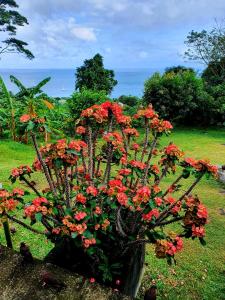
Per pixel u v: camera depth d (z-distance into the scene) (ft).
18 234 19.36
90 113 12.57
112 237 12.13
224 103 62.80
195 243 19.44
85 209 11.39
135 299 10.28
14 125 45.88
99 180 14.29
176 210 11.96
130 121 14.23
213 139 51.24
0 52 107.14
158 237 11.37
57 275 10.94
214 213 23.56
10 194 11.68
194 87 61.52
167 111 61.05
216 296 15.12
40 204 11.21
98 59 87.51
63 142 11.39
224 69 88.28
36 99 46.73
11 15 99.30
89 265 12.76
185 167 11.76
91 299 10.19
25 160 37.42
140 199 10.79
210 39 89.10
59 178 14.67
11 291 10.49
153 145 13.70
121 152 13.52
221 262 17.71
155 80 61.16
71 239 12.21
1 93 61.98
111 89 90.22
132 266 12.78
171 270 16.83
